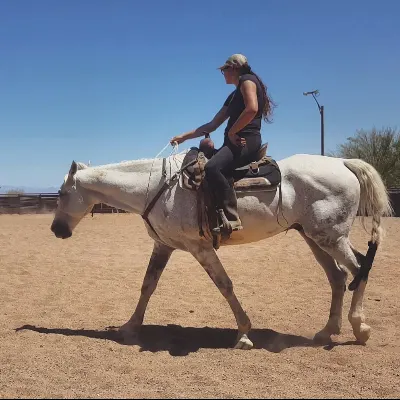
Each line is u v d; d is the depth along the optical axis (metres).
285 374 4.13
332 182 4.95
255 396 3.62
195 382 3.93
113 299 7.27
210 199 4.84
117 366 4.34
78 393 3.68
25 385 3.86
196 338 5.40
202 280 8.65
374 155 31.31
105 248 13.09
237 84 5.12
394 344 5.00
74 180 5.48
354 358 4.50
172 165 5.15
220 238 4.86
